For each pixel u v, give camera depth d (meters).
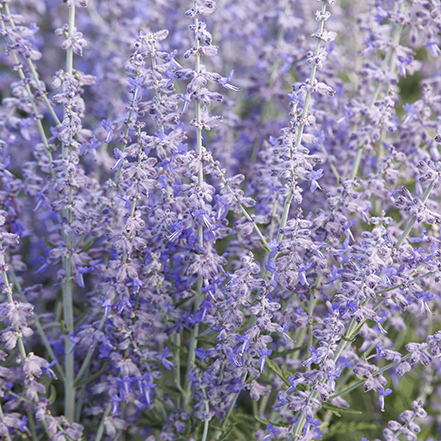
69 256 1.59
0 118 1.66
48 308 1.83
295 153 1.53
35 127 1.86
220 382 1.58
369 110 1.63
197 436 1.64
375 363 1.79
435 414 1.79
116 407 1.59
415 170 1.66
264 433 1.62
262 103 1.87
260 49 1.83
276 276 1.53
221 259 1.55
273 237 1.61
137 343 1.59
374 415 1.78
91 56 1.89
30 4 1.92
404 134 1.66
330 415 1.72
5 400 1.69
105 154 1.74
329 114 1.69
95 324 1.60
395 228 1.62
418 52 1.98
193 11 1.51
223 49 1.97
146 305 1.58
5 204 1.63
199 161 1.52
